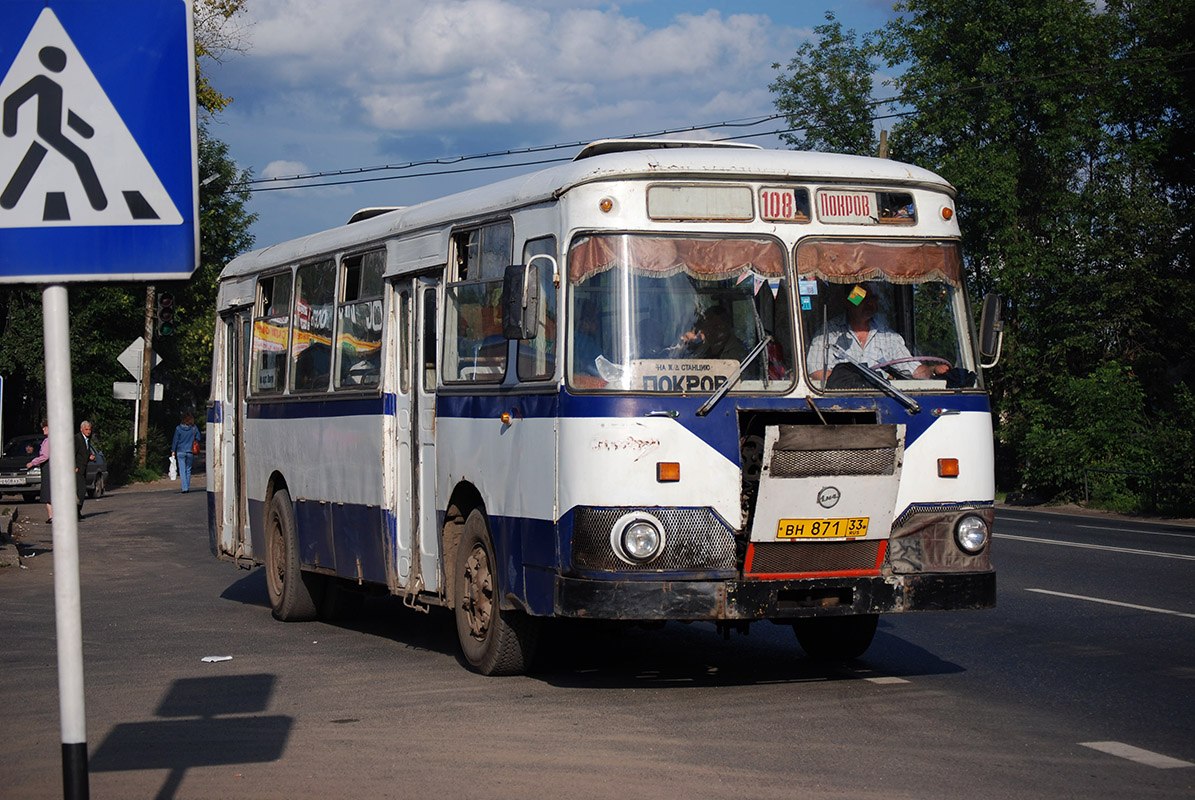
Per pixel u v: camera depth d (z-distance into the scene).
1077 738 7.29
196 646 11.06
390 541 10.77
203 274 55.47
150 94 4.35
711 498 7.96
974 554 8.49
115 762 6.94
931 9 36.84
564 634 11.38
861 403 8.30
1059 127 35.47
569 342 8.13
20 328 38.09
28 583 16.23
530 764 6.77
